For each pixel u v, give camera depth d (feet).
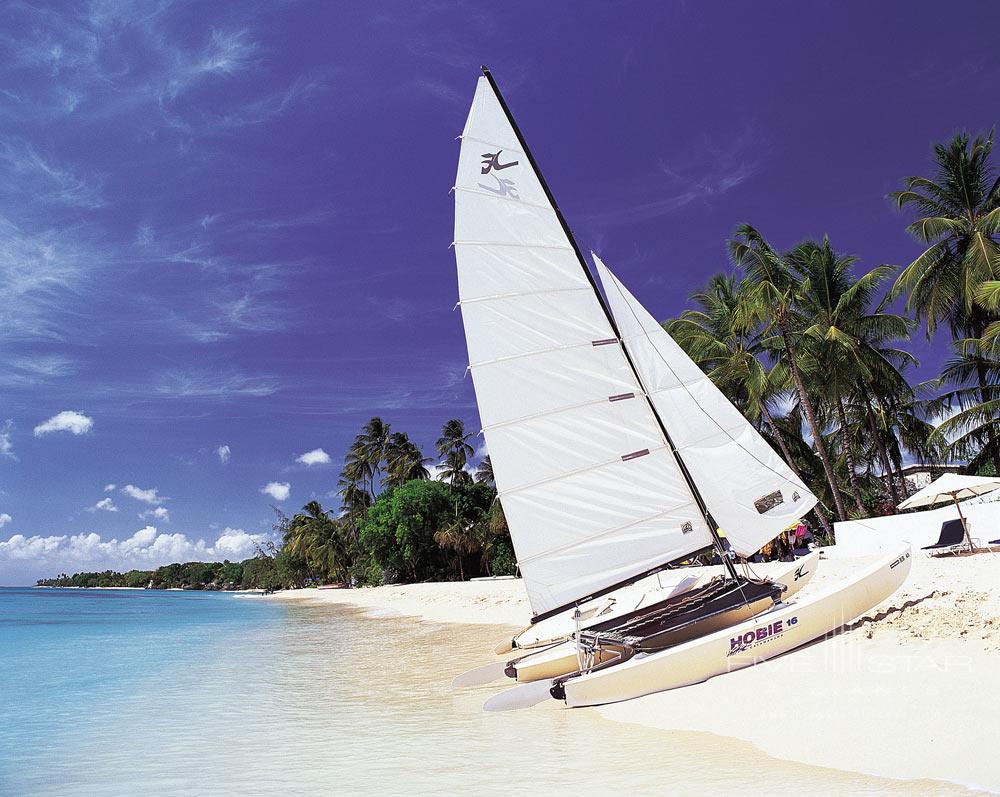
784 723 26.02
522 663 42.63
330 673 54.08
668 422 40.01
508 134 42.47
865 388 128.26
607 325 40.75
